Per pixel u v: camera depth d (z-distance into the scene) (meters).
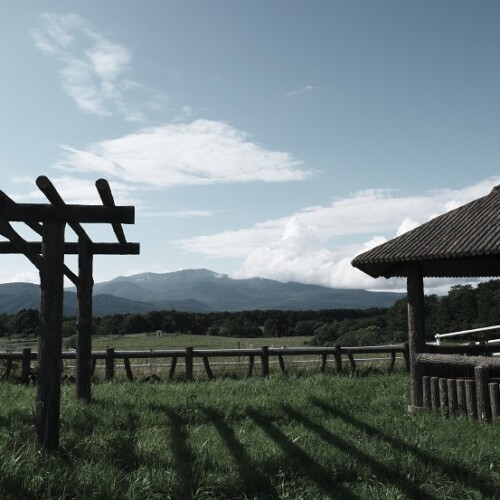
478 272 12.34
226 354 16.19
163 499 5.29
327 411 9.41
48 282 6.59
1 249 9.67
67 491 5.29
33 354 15.19
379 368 17.05
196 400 9.76
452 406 9.03
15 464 5.53
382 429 7.94
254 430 8.00
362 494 5.55
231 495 5.55
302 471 6.10
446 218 10.30
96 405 9.35
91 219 6.64
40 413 6.49
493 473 6.14
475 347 12.56
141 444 6.76
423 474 6.09
